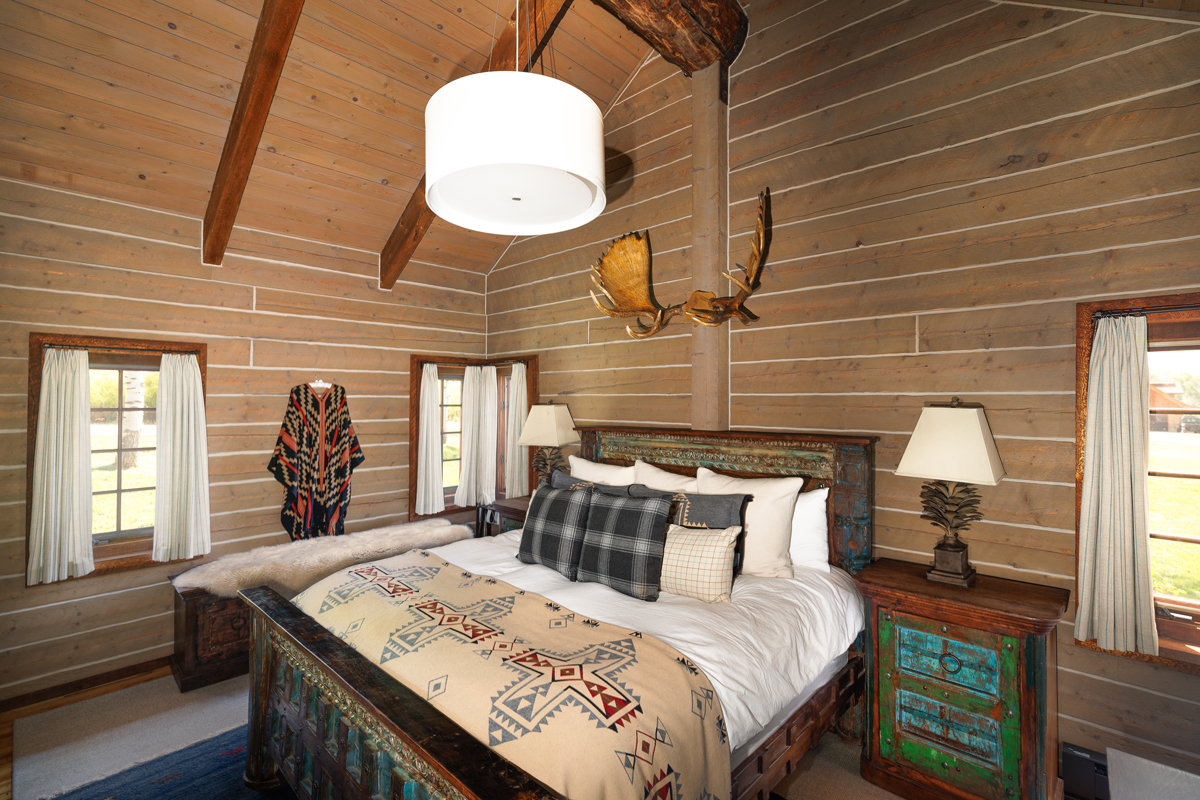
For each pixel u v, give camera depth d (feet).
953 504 7.36
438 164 4.79
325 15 9.30
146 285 11.07
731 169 10.80
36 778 7.48
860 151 9.12
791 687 6.17
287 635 6.07
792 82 9.96
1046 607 6.30
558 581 7.80
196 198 11.34
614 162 12.81
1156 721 6.57
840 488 8.75
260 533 12.62
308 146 11.18
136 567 10.80
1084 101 7.14
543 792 3.51
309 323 13.34
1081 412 7.04
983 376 7.89
